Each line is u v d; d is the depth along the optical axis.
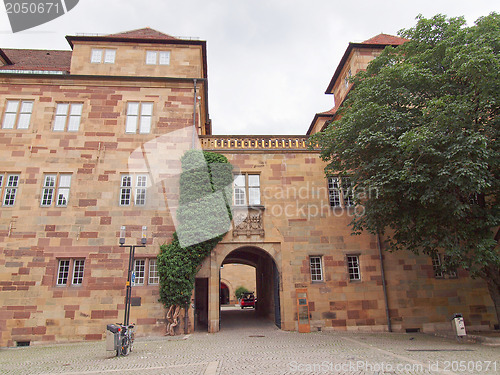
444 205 12.66
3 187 17.69
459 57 12.29
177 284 16.50
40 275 16.58
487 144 12.33
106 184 18.11
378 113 14.05
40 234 17.09
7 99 19.05
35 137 18.48
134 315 16.34
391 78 14.52
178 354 11.66
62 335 15.94
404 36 15.98
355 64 24.53
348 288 17.89
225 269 45.16
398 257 18.50
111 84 19.69
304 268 18.03
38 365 10.69
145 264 17.08
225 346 13.05
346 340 14.30
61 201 17.70
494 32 13.16
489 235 13.31
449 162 12.18
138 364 10.30
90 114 19.11
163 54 21.12
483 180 11.49
